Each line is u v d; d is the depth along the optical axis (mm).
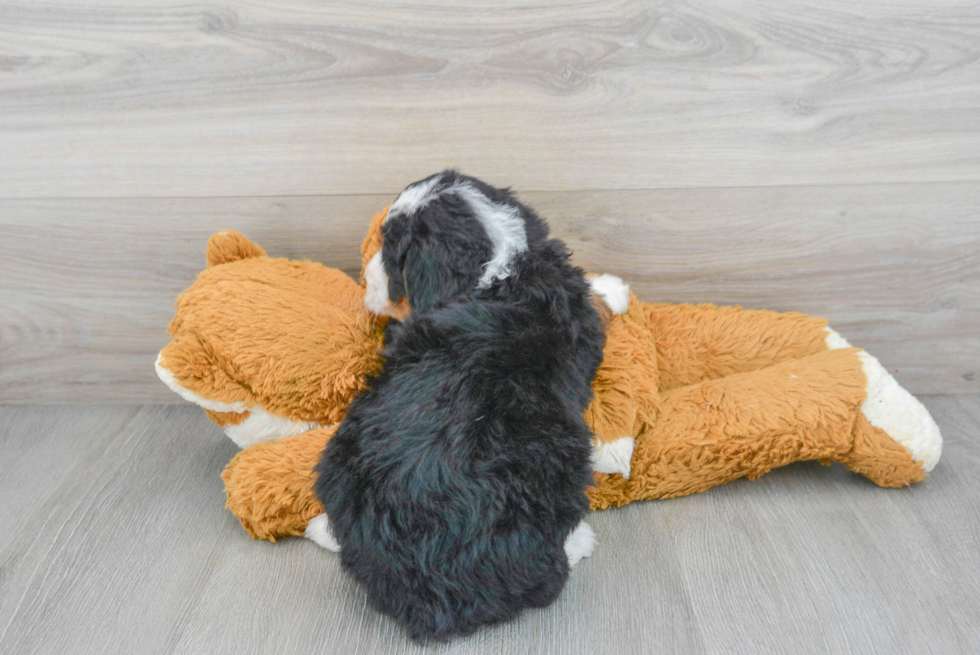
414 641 877
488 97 1207
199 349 1035
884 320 1370
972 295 1337
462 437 847
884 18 1150
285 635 890
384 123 1227
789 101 1205
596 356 1015
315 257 1335
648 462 1095
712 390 1149
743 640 863
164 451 1297
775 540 1031
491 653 858
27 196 1280
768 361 1244
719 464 1096
